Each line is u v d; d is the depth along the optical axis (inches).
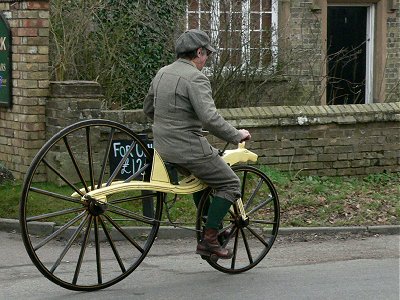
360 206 526.6
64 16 616.7
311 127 599.2
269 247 402.0
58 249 437.4
